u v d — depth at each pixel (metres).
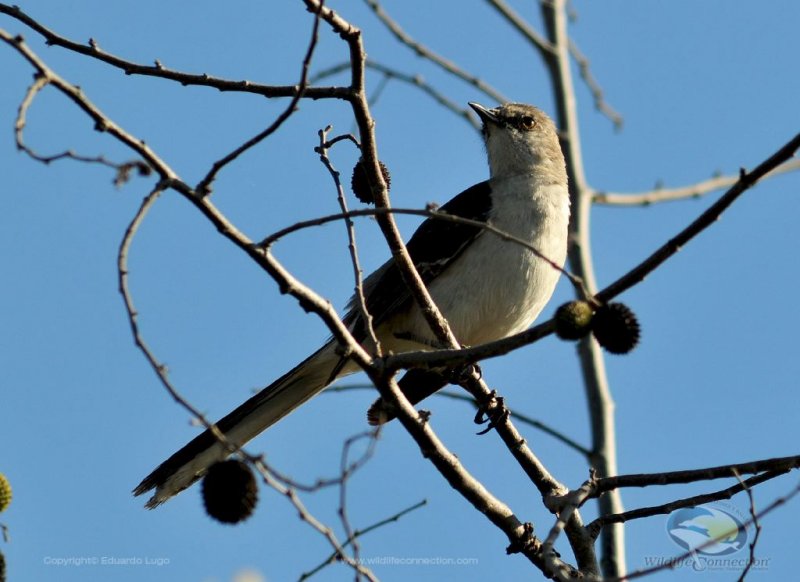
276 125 7.60
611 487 9.47
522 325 12.62
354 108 8.99
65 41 9.12
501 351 8.00
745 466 9.14
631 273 7.54
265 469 7.51
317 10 7.60
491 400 11.01
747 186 7.40
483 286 12.26
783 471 9.06
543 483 10.74
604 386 13.23
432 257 12.42
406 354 8.62
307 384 11.91
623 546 11.73
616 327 7.46
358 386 11.95
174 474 10.94
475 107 13.49
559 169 13.15
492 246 12.31
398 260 9.89
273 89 9.19
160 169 7.57
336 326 8.52
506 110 13.38
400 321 12.54
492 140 13.33
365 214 7.67
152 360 7.00
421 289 10.05
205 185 7.68
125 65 9.19
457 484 9.41
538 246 12.34
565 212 12.73
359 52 8.78
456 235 12.41
